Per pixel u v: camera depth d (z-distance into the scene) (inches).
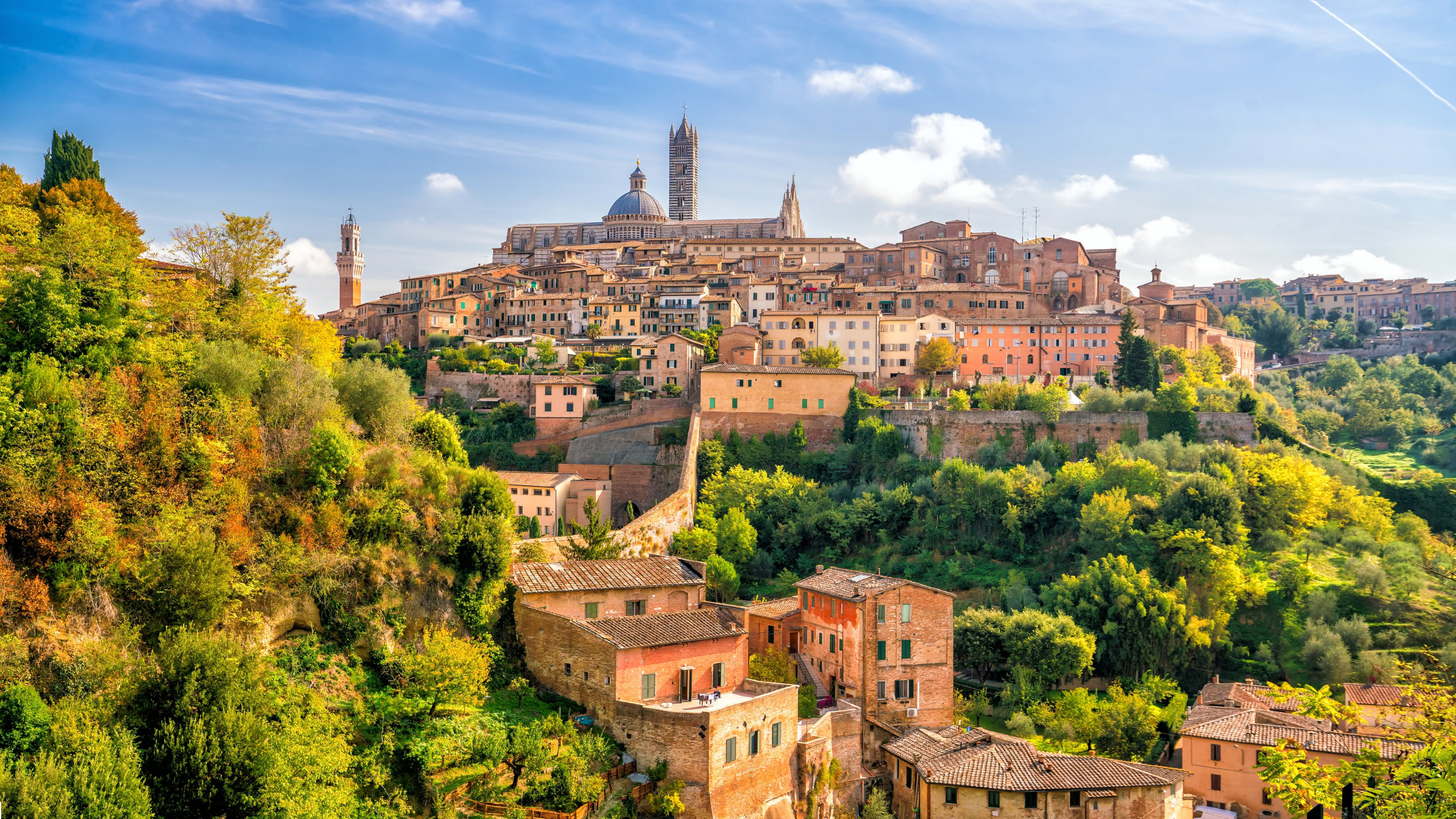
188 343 2970.0
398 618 2829.7
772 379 6776.6
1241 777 3491.6
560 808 2420.0
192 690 2076.8
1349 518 5831.7
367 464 3085.6
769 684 3014.3
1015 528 5600.4
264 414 2967.5
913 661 3604.8
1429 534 5895.7
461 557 3026.6
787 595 5177.2
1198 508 5300.2
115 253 2992.1
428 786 2426.2
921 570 5511.8
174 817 1966.0
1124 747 3843.5
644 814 2549.2
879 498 6018.7
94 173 4259.4
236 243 3587.6
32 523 2234.3
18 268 2792.8
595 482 6235.2
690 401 7258.9
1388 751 3149.6
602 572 3316.9
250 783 2017.7
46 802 1723.7
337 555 2790.4
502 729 2628.0
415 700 2591.0
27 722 1911.9
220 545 2500.0
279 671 2519.7
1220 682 4530.0
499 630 3085.6
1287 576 5088.6
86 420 2458.2
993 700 4429.1
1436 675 1827.0
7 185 3506.4
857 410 6727.4
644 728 2709.2
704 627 3053.6
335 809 2126.0
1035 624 4453.7
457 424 7278.5
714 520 5590.6
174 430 2615.7
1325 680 4542.3
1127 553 5231.3
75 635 2198.6
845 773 3309.5
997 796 2999.5
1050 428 6633.9
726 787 2664.9
